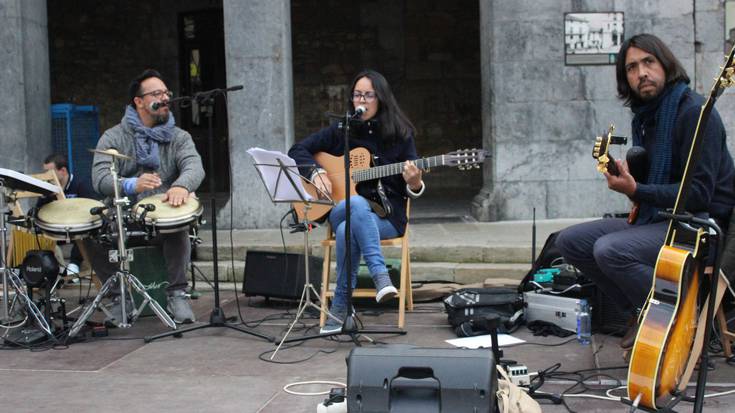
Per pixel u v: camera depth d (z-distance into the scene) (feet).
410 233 24.85
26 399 12.37
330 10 39.22
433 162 15.03
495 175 27.20
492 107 27.20
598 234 13.57
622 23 26.55
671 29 26.55
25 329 16.29
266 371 13.67
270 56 26.55
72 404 12.09
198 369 13.89
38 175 20.97
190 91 40.91
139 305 18.16
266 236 24.82
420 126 39.34
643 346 10.07
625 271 12.50
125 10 40.16
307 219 16.35
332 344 15.43
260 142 26.73
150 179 16.02
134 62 40.34
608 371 13.06
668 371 10.16
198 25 40.50
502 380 10.59
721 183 12.53
